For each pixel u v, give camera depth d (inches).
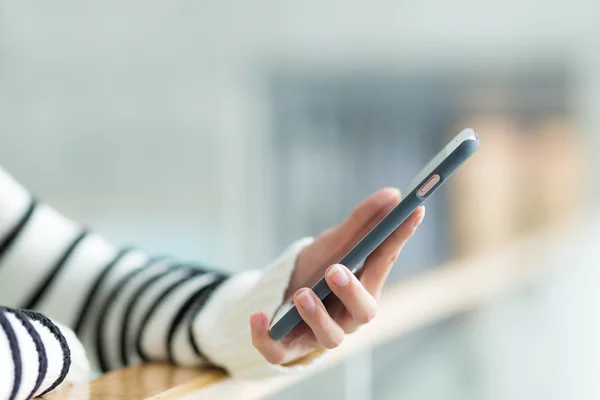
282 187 160.4
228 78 158.9
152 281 27.3
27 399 18.6
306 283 22.9
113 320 27.0
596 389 55.5
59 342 19.4
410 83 156.8
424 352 36.9
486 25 153.6
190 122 159.9
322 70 158.4
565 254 60.2
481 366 43.1
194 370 24.7
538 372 50.8
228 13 157.6
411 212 20.8
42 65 159.0
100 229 160.1
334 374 29.8
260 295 23.4
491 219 144.6
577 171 151.9
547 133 153.2
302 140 159.8
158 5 157.9
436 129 156.6
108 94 160.4
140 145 161.0
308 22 156.9
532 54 153.5
